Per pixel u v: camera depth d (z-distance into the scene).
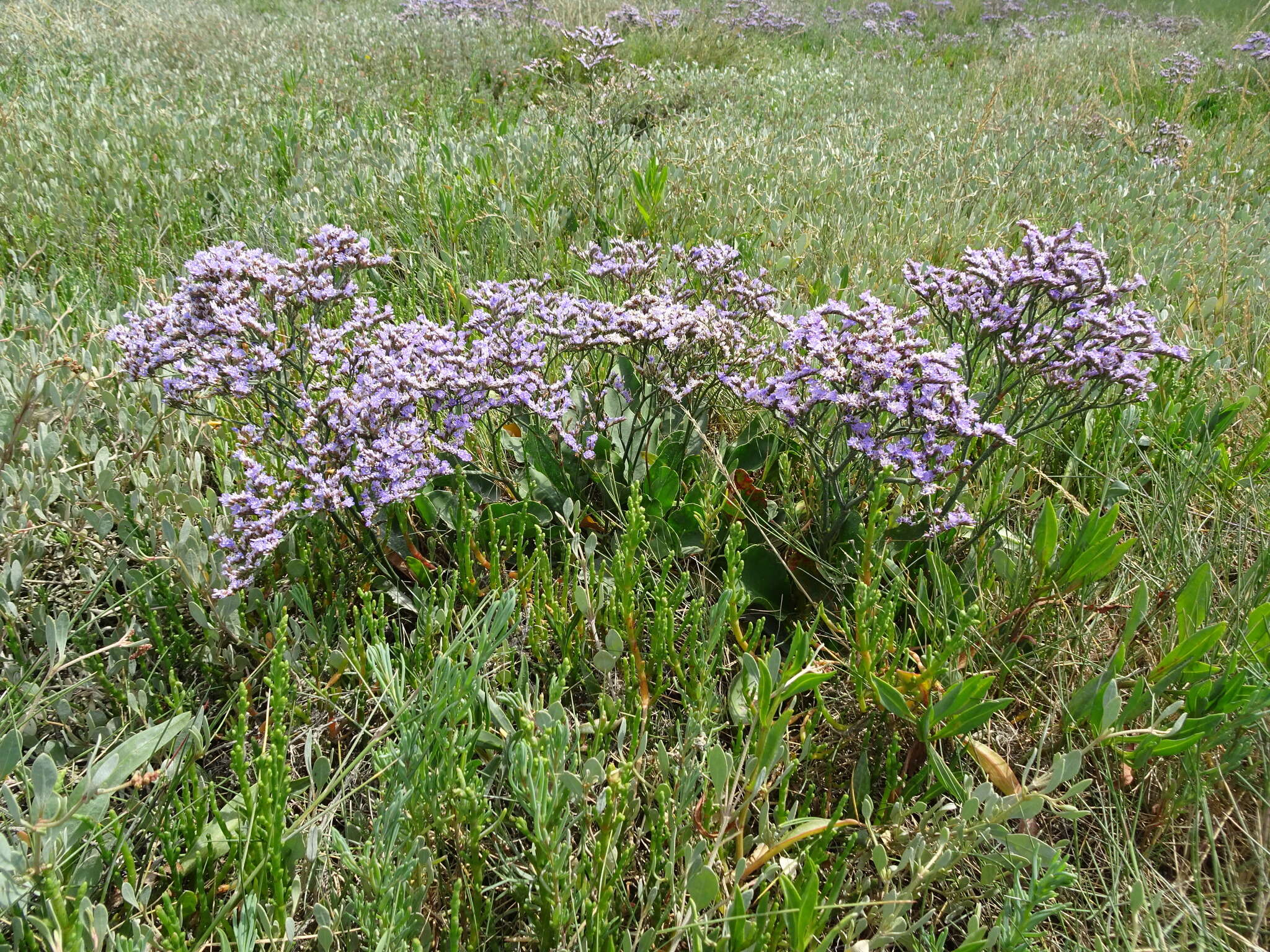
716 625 1.90
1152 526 2.48
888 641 1.96
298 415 2.42
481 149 5.33
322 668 2.11
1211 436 2.73
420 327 2.43
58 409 2.54
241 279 2.37
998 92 6.96
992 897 1.72
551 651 2.14
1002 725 2.08
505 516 2.37
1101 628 2.26
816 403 2.14
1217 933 1.61
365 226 4.36
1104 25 13.02
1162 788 1.88
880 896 1.70
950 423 2.13
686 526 2.46
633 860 1.74
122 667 1.98
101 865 1.52
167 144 5.27
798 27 11.59
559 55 8.52
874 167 5.47
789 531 2.46
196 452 2.60
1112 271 4.09
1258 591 2.18
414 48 8.19
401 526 2.33
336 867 1.71
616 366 2.99
